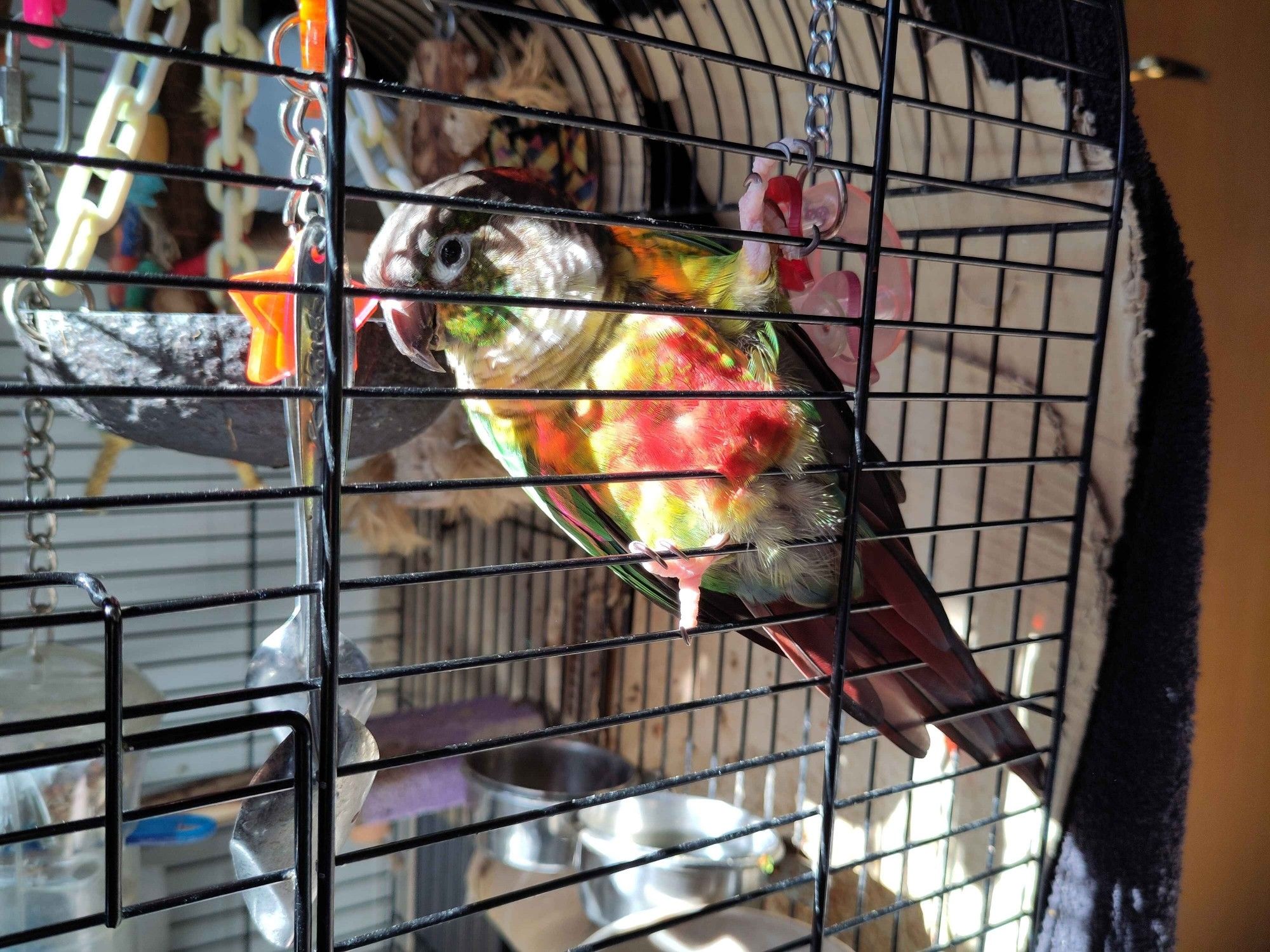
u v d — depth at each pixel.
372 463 1.11
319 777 0.40
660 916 0.96
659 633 0.52
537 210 0.41
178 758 1.43
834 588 0.70
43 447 0.65
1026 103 0.78
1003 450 0.86
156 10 0.98
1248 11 0.82
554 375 0.70
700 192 1.13
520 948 1.00
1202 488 0.74
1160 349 0.74
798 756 0.58
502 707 1.42
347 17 0.36
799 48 0.91
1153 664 0.76
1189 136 0.78
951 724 0.73
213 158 0.87
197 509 1.41
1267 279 0.85
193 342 0.56
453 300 0.39
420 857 1.41
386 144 0.76
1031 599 0.84
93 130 0.63
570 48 1.11
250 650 1.47
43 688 0.67
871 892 1.01
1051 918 0.83
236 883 0.39
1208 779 0.84
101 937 0.71
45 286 0.64
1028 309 0.83
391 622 1.62
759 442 0.64
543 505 0.82
